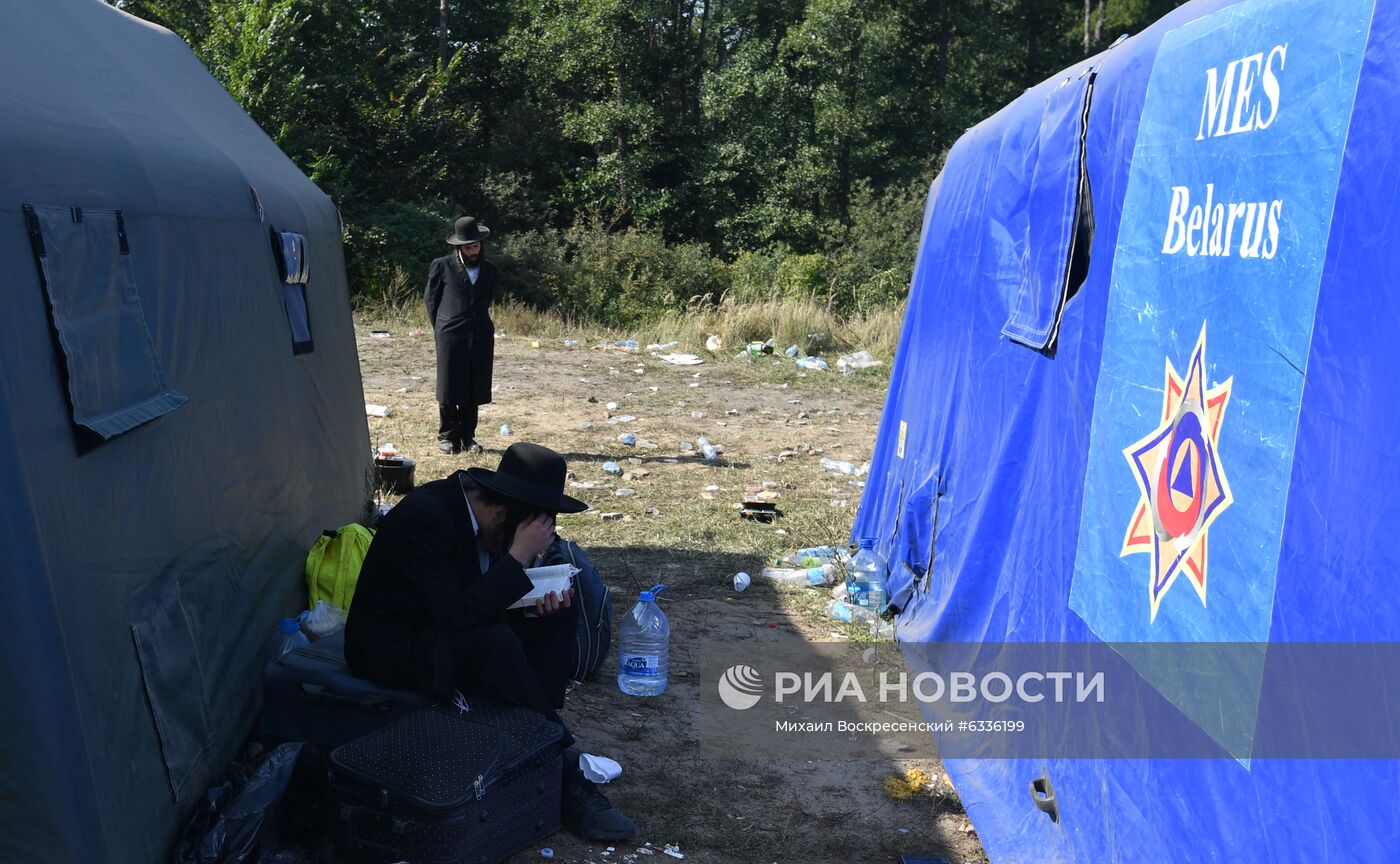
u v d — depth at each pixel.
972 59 40.88
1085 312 4.01
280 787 3.61
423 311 18.84
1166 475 3.19
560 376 14.12
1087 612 3.67
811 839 4.02
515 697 3.91
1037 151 4.82
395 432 10.30
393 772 3.47
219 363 4.55
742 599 6.53
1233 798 2.72
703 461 10.00
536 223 33.16
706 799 4.27
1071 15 47.22
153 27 6.42
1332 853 2.35
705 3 41.06
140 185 3.98
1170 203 3.33
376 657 3.97
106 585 3.21
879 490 7.24
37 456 2.91
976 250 5.65
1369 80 2.43
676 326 18.08
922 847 4.01
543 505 3.96
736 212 37.66
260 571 4.76
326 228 6.94
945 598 5.40
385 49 31.72
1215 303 2.99
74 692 2.83
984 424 5.21
